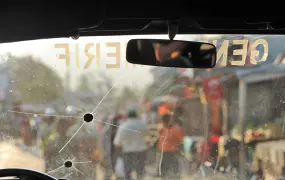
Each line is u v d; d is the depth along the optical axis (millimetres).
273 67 3926
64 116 4043
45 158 3852
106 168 3945
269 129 4344
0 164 3625
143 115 4172
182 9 2133
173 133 4227
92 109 4098
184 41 2312
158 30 2404
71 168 3850
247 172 4086
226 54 3703
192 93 4277
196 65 2332
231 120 4348
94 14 2189
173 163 4137
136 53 2326
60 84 4008
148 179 3979
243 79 4176
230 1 2111
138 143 4094
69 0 2154
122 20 2262
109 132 4078
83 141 4031
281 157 4145
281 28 2416
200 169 4117
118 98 4113
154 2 2131
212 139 4254
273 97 4293
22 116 3992
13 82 3957
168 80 4215
